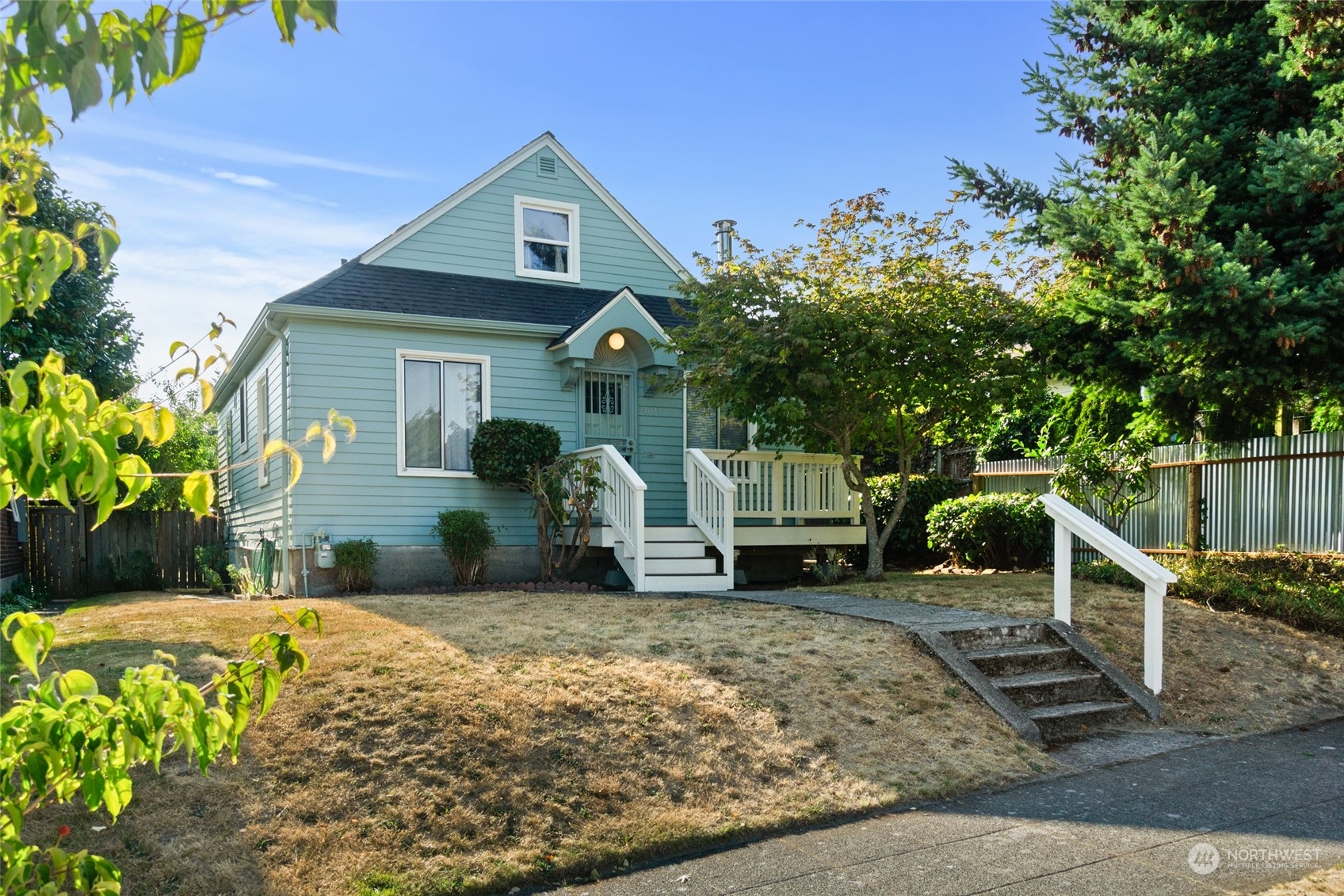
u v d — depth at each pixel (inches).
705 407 562.9
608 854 204.2
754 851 210.5
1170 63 546.9
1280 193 471.8
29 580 756.0
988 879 192.7
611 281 668.7
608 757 241.3
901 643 344.5
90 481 78.7
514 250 633.6
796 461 607.8
